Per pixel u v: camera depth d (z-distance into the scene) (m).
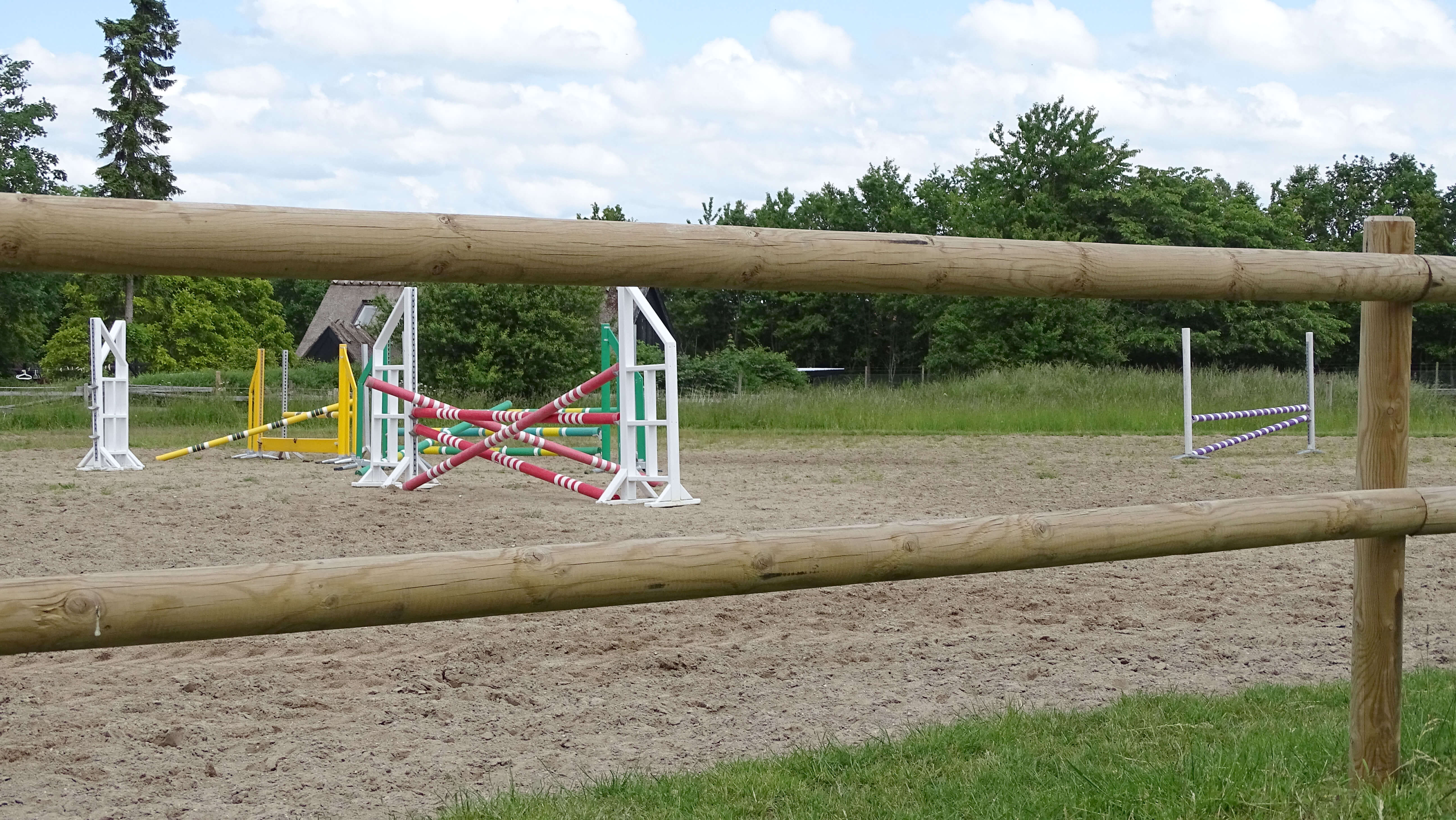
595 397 23.75
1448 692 4.11
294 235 2.03
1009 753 3.61
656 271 2.34
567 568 2.31
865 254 2.53
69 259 1.88
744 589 2.47
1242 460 15.48
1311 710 4.05
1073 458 15.78
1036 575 6.93
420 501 11.09
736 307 54.41
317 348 54.94
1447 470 13.38
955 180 58.59
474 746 3.92
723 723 4.18
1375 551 3.24
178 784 3.55
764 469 14.23
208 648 5.18
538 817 3.12
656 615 5.88
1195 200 46.06
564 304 33.44
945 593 6.41
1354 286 3.05
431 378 32.66
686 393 36.66
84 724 4.12
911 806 3.19
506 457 11.31
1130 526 2.84
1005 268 2.66
